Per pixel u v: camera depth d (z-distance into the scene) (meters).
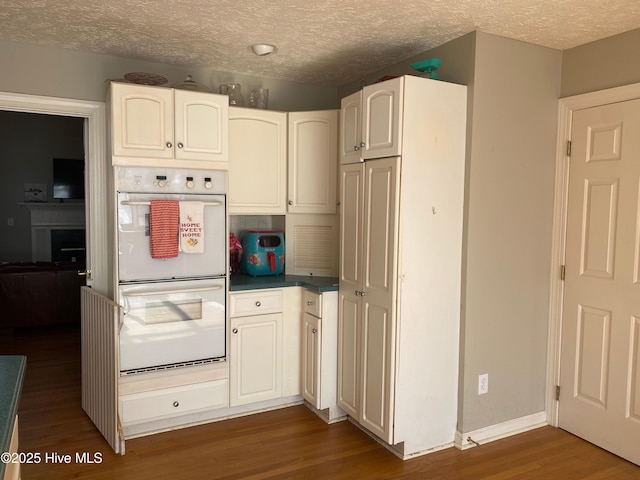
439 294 2.78
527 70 2.92
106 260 3.36
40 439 2.92
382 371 2.74
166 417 2.99
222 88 3.44
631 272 2.71
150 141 2.87
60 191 7.38
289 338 3.38
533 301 3.08
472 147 2.76
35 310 5.22
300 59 3.34
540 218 3.06
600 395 2.88
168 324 2.96
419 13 2.49
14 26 2.77
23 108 3.11
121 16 2.61
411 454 2.77
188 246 2.95
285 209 3.60
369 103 2.77
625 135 2.71
